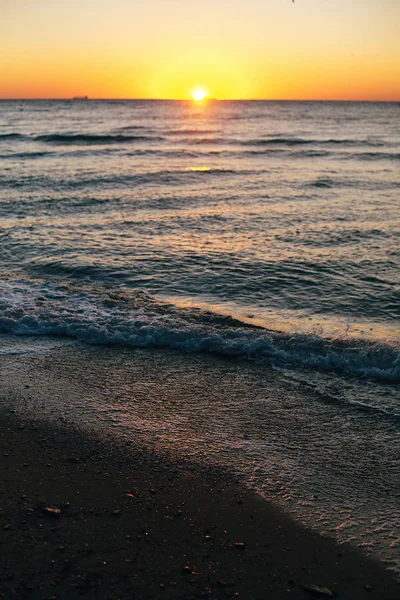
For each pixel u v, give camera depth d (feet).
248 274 30.30
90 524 10.89
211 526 11.07
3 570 9.48
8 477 12.48
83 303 25.36
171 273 30.37
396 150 97.91
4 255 33.32
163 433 14.89
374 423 15.70
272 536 10.87
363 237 38.04
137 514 11.32
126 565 9.78
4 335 21.88
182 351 20.77
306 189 57.16
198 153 91.97
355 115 252.83
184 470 13.15
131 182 59.93
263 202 50.01
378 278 29.76
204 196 52.42
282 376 18.75
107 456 13.62
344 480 12.94
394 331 22.99
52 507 11.36
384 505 12.01
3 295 26.04
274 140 113.09
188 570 9.75
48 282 28.37
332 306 25.90
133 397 17.04
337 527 11.22
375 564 10.18
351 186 59.31
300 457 13.91
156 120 200.23
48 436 14.51
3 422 15.21
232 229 40.09
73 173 65.00
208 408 16.44
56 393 17.17
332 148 101.71
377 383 18.21
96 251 34.22
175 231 39.42
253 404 16.75
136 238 37.45
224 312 24.88
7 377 18.25
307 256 33.63
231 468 13.30
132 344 21.29
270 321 23.94
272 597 9.25
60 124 168.55
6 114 239.09
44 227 40.14
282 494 12.31
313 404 16.81
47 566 9.64
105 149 94.68
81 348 20.90
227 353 20.47
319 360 19.62
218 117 230.89
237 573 9.77
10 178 60.90
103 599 8.97
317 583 9.64
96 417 15.67
